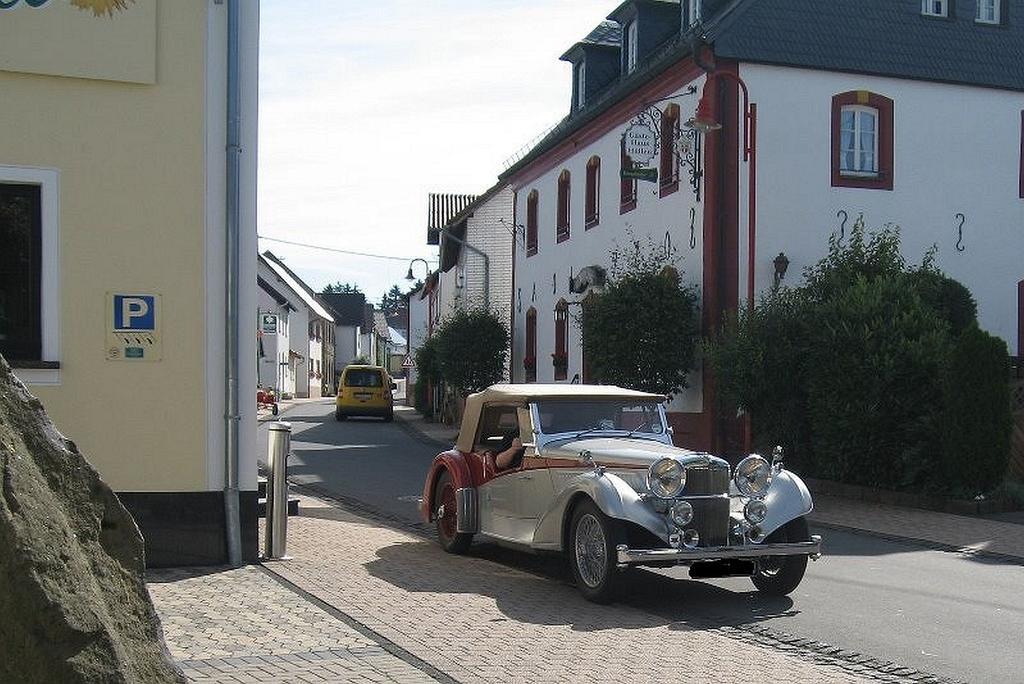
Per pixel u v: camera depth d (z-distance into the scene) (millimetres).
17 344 9852
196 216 10180
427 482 11945
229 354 10117
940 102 23125
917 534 13586
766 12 22141
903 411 16547
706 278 22000
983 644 7652
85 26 9859
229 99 10195
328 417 46281
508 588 9516
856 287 17484
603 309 22609
